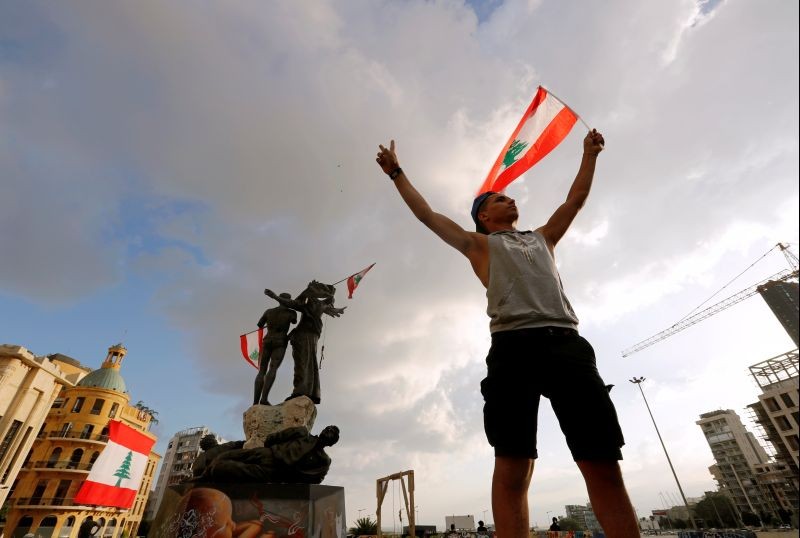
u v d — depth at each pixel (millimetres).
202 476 5879
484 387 2496
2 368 28062
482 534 22156
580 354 2312
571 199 3262
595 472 2104
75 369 50406
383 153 3404
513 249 2803
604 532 2000
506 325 2500
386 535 30438
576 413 2191
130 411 48125
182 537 5117
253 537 5188
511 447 2250
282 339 8891
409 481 16359
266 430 7551
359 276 9867
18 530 35594
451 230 3027
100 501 21672
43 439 40094
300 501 5586
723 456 78875
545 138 4898
